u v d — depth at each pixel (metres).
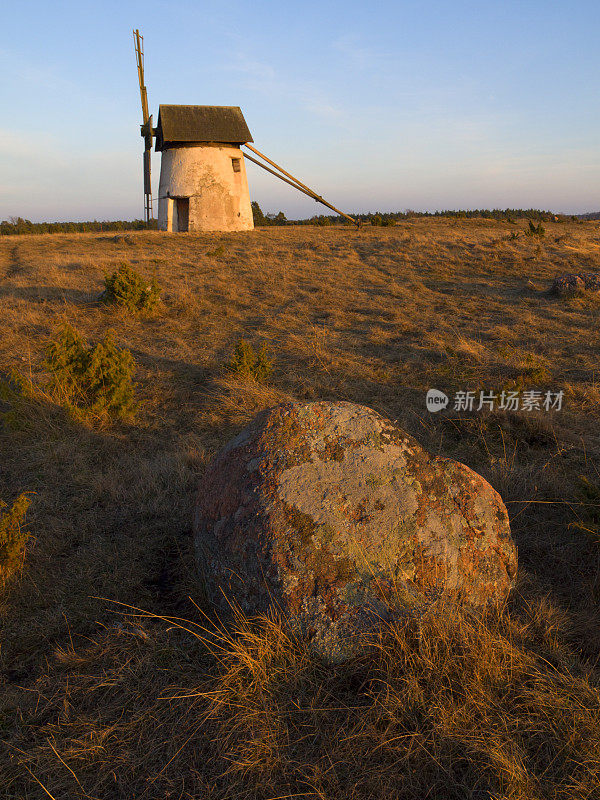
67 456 5.32
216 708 2.36
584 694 2.39
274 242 27.12
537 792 2.02
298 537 2.79
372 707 2.36
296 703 2.40
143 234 31.59
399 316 12.10
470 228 38.72
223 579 2.95
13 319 11.15
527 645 2.80
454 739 2.21
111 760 2.21
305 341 10.03
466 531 2.98
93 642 2.86
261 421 3.41
